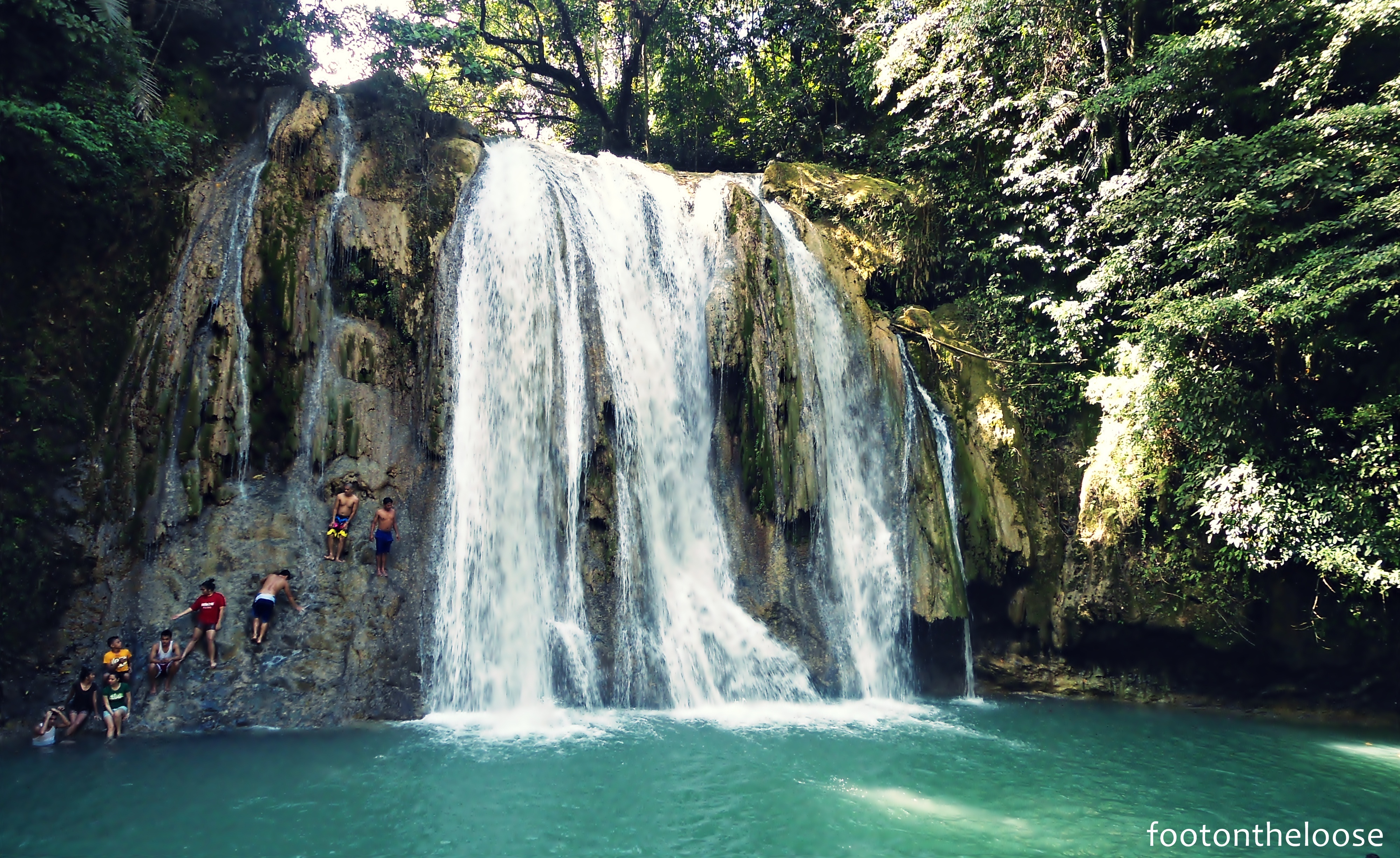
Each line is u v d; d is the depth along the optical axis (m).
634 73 35.16
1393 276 16.33
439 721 14.61
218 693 13.68
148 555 14.36
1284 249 18.33
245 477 15.42
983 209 24.77
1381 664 17.62
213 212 16.69
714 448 19.38
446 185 19.00
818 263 22.67
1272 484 17.64
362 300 17.30
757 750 13.59
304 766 11.95
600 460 17.48
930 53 26.91
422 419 17.08
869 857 9.69
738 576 18.39
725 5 33.44
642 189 21.88
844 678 18.11
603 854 9.50
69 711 12.95
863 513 20.38
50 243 15.16
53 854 9.00
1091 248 22.66
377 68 21.27
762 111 33.34
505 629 16.03
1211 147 18.64
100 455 14.88
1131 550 19.53
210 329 15.74
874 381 21.38
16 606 13.37
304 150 17.52
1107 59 23.38
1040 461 21.69
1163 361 18.59
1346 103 19.45
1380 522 16.66
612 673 16.28
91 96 15.45
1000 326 23.41
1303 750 15.17
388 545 15.68
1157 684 19.62
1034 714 17.69
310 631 14.64
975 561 20.38
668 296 20.67
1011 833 10.66
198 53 18.73
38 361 14.67
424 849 9.45
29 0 14.40
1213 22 21.56
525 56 37.00
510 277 18.33
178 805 10.44
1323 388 18.03
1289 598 18.16
